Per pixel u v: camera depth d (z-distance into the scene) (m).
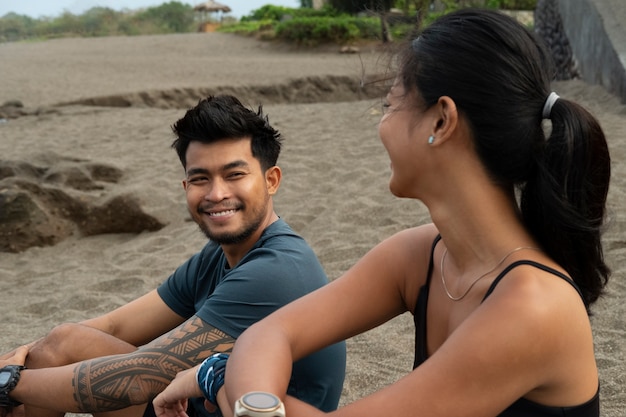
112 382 1.92
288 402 1.35
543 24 12.43
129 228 6.64
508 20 1.32
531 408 1.29
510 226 1.33
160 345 1.96
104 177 7.79
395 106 1.36
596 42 9.95
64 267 6.02
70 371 1.96
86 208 6.74
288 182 7.20
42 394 1.96
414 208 5.79
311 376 1.98
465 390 1.21
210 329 1.97
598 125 1.30
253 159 2.13
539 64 1.31
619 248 4.50
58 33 37.34
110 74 18.50
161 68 19.69
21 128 11.47
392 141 1.37
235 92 15.96
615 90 9.15
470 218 1.33
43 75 18.27
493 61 1.28
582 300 1.30
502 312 1.22
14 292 5.41
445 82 1.29
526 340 1.20
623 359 3.12
